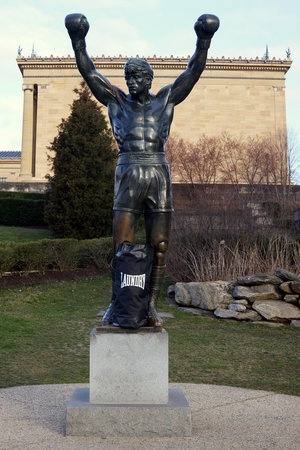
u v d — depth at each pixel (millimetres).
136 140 4535
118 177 4590
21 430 4117
